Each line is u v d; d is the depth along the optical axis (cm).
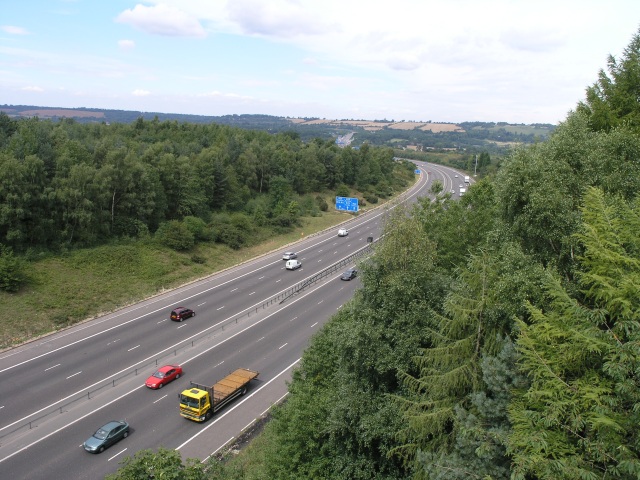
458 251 3472
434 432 1756
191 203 7544
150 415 3192
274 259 7300
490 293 1853
